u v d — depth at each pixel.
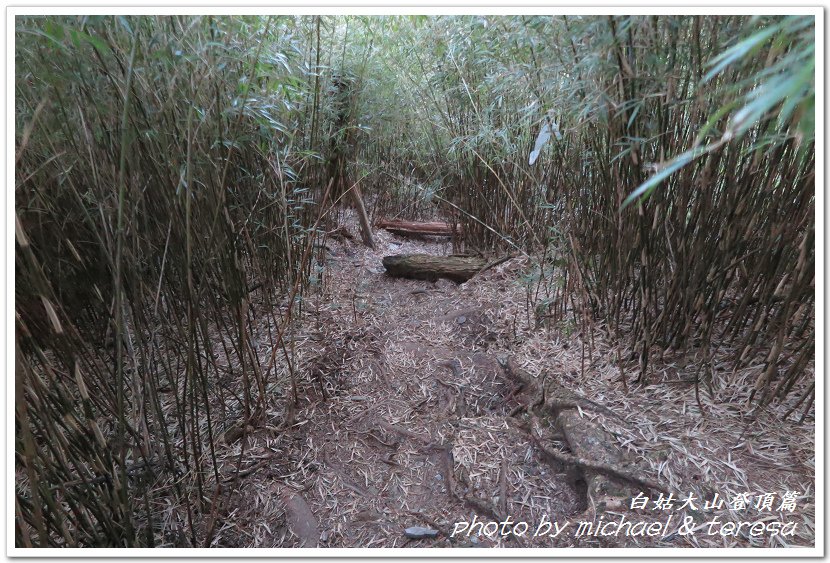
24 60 1.06
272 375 1.94
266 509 1.41
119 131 1.20
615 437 1.41
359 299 2.75
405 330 2.44
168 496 1.40
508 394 1.87
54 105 1.11
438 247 3.88
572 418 1.52
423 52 2.79
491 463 1.52
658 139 1.41
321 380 1.97
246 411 1.65
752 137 1.33
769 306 1.44
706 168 1.33
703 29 1.21
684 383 1.59
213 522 1.28
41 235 1.26
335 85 2.95
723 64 0.60
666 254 1.54
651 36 1.15
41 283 0.94
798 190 1.31
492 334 2.28
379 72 3.08
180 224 1.40
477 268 2.95
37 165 1.25
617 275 1.85
